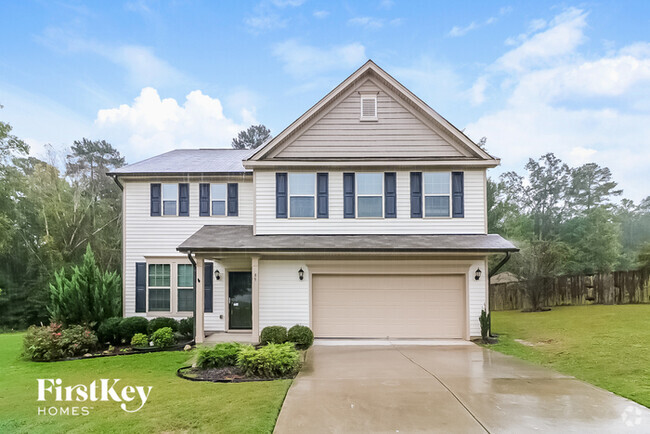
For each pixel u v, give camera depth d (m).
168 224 16.06
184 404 6.98
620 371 8.78
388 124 14.86
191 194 16.20
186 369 9.74
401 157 14.54
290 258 13.98
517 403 6.82
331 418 6.20
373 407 6.68
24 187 29.38
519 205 47.00
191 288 15.71
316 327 13.95
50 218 29.81
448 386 7.89
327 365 9.88
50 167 31.89
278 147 14.86
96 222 32.62
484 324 13.33
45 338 11.66
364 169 14.74
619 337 12.17
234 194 16.28
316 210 14.70
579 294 20.31
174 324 14.58
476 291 13.78
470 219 14.52
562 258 22.77
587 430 5.66
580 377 8.55
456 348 12.25
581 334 13.12
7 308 25.84
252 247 13.07
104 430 6.00
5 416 6.73
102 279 14.41
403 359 10.57
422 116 14.84
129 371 9.78
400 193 14.67
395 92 14.93
